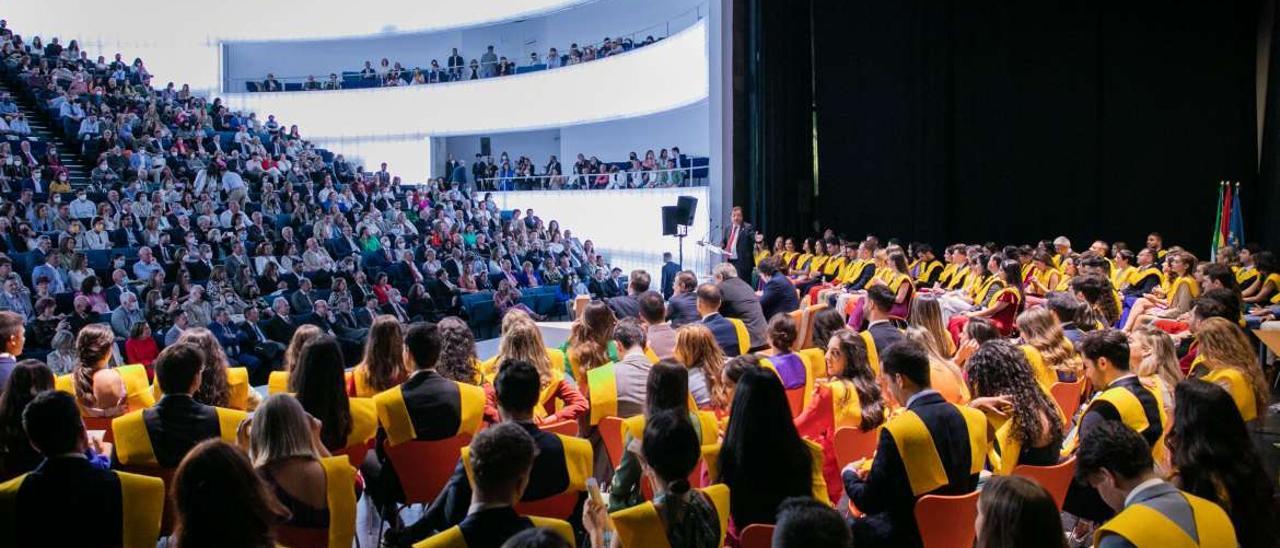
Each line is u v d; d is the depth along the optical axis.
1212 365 4.66
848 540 2.09
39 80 17.09
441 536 2.61
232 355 10.26
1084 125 14.14
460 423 4.18
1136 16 13.70
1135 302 8.77
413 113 23.70
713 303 6.30
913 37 14.83
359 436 4.11
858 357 4.38
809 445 3.45
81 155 15.55
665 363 3.73
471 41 25.75
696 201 15.36
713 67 17.17
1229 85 13.16
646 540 2.82
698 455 2.93
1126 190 13.91
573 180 21.27
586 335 5.41
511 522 2.66
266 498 2.35
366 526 5.05
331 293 12.23
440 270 13.85
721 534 2.94
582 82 21.12
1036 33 14.36
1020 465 3.78
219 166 15.01
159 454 3.64
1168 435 3.30
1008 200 14.69
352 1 25.38
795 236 15.48
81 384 4.54
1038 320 5.37
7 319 4.79
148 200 13.70
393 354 4.77
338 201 15.89
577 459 3.53
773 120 15.18
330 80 24.78
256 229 13.59
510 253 16.02
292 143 19.31
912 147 14.92
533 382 3.50
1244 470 2.99
